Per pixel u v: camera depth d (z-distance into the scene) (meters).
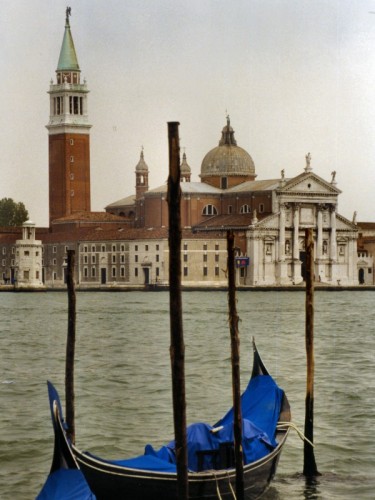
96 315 199.75
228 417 61.28
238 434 54.34
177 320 52.16
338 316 192.38
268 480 57.69
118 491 51.75
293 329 158.12
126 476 51.62
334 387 90.62
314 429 72.88
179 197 52.22
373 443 69.06
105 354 123.38
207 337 147.00
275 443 58.84
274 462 57.81
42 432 73.19
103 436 71.62
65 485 49.53
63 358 119.69
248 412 61.31
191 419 77.50
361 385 91.81
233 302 56.69
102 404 84.00
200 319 187.62
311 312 64.06
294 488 60.16
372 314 198.25
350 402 82.75
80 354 123.81
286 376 98.44
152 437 71.44
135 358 118.50
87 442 70.06
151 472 51.78
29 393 91.12
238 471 53.88
